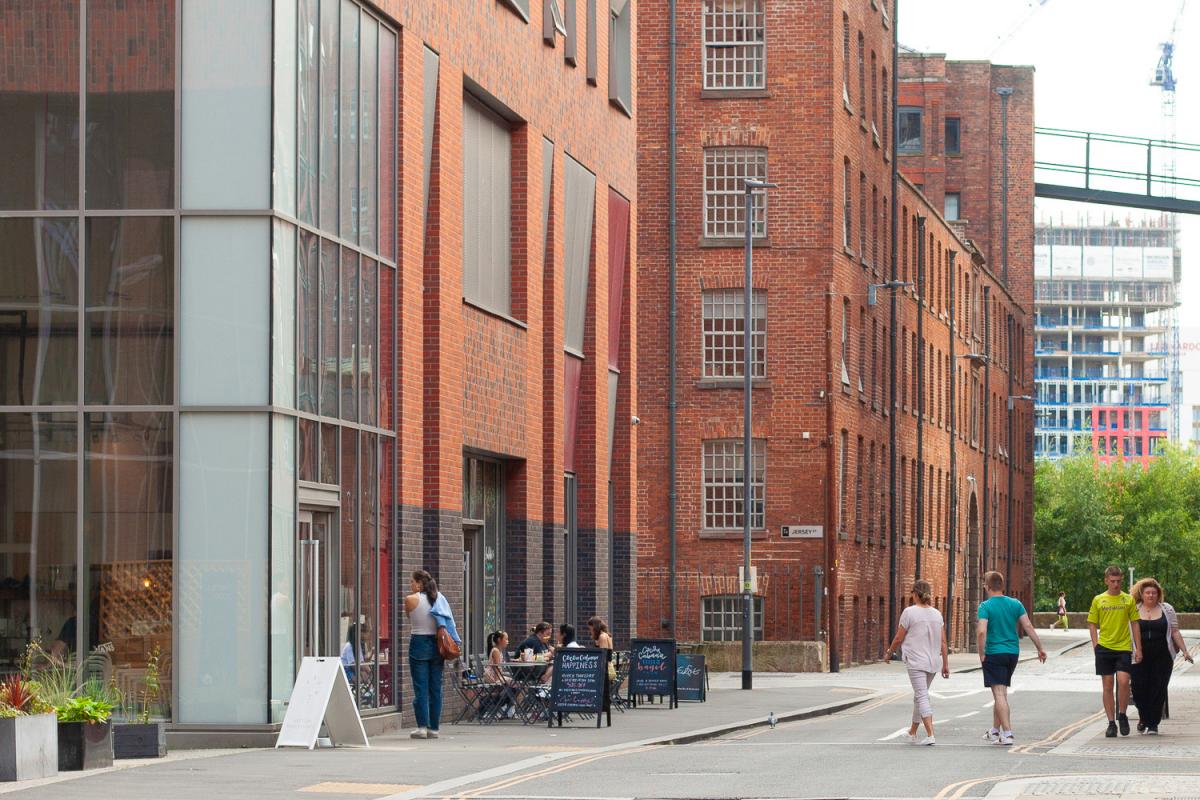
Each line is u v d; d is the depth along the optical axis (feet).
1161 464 377.91
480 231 91.35
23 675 62.28
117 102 67.82
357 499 74.95
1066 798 47.03
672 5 165.27
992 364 266.36
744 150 165.58
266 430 66.64
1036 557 360.28
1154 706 73.61
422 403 81.71
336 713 67.77
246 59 67.46
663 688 98.22
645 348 164.76
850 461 171.22
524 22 96.32
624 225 117.80
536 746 69.36
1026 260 293.23
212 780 52.80
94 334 67.41
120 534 66.90
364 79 76.18
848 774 56.80
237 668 66.33
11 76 68.23
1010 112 292.61
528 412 96.84
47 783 51.55
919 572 205.57
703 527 163.02
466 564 91.45
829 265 163.73
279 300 67.62
